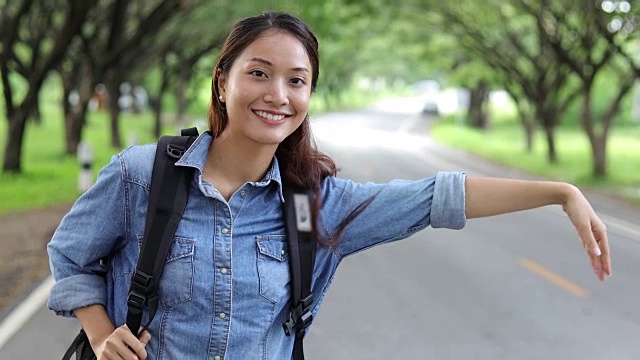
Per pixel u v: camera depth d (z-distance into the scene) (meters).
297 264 1.95
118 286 1.96
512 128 51.38
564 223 12.59
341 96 89.75
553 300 7.25
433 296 7.35
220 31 23.70
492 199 2.04
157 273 1.86
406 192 2.06
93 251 1.95
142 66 29.39
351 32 34.69
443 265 8.92
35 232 10.62
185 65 30.81
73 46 22.70
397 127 49.56
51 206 13.31
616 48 20.30
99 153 24.33
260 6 19.70
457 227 2.06
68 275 1.97
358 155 28.00
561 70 26.05
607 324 6.44
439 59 36.53
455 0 24.47
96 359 1.98
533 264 9.03
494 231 11.64
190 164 1.90
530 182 2.03
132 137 18.52
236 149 1.95
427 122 55.69
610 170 24.30
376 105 84.81
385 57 72.56
